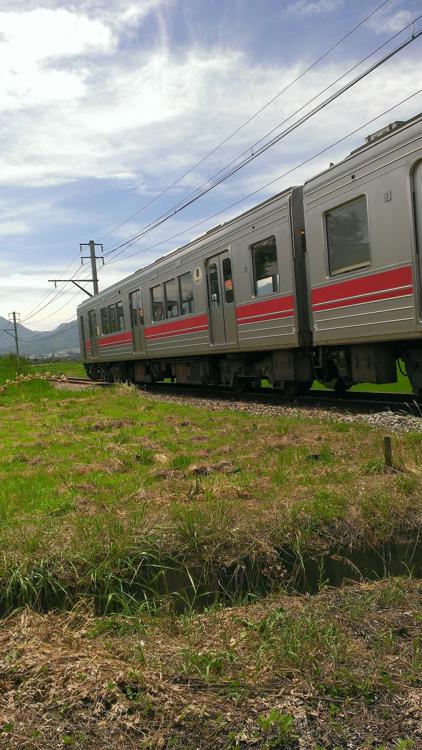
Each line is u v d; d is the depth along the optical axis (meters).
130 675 2.59
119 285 20.91
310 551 4.39
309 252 10.26
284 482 5.59
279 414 9.99
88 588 3.88
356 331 9.22
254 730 2.25
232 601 3.64
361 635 2.93
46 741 2.24
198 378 16.28
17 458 7.47
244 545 4.33
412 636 2.90
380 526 4.59
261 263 11.87
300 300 10.84
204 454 7.01
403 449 6.33
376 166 8.54
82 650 2.93
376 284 8.70
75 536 4.33
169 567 4.12
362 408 9.98
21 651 2.93
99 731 2.29
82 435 9.15
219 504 4.88
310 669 2.61
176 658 2.78
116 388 16.62
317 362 11.33
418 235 7.96
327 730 2.23
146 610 3.47
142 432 9.03
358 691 2.44
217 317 13.85
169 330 16.61
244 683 2.53
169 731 2.27
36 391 17.02
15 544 4.22
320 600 3.45
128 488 5.74
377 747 2.13
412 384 9.17
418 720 2.26
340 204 9.38
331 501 4.87
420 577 3.89
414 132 7.85
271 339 11.63
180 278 15.70
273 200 11.34
